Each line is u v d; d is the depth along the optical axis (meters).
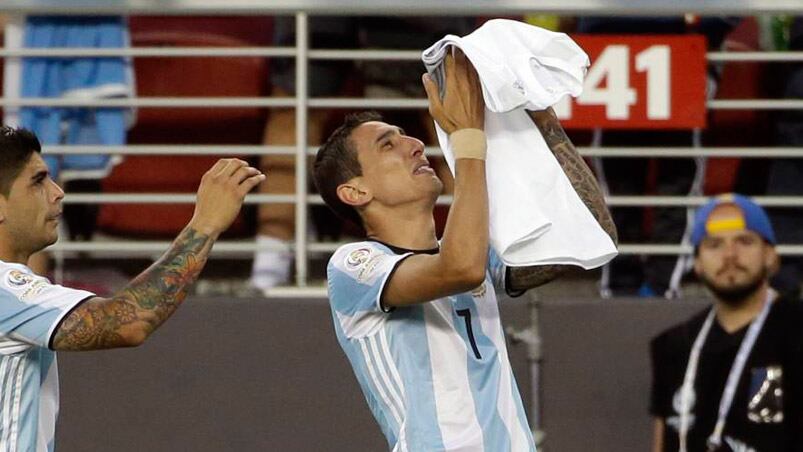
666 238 26.41
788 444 23.44
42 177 16.14
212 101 25.62
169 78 26.80
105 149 25.47
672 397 24.14
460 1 25.20
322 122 26.83
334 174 16.72
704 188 26.88
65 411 25.34
